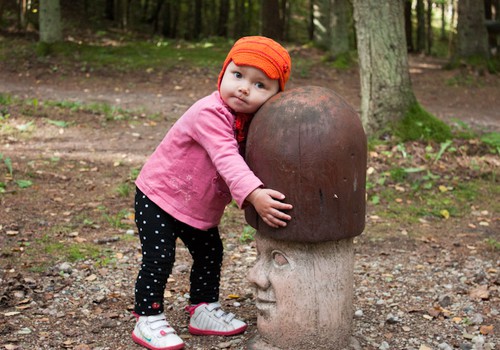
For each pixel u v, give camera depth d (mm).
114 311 3605
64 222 5203
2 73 13969
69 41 16609
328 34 19594
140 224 3068
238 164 2734
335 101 2773
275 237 2801
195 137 2857
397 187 6641
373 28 7895
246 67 2799
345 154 2711
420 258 4758
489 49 17312
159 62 15641
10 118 9000
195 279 3326
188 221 2975
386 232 5387
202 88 13547
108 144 8234
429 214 5941
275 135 2715
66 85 13188
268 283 2934
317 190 2691
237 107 2844
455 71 16328
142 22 24750
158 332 3074
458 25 16812
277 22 20203
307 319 2865
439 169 7121
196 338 3273
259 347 2984
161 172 2994
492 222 5766
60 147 7895
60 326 3377
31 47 16078
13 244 4609
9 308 3562
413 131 7859
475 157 7543
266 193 2713
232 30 26312
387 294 4027
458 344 3299
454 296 4004
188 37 23578
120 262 4410
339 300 2900
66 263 4250
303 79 15375
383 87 7941
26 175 6496
